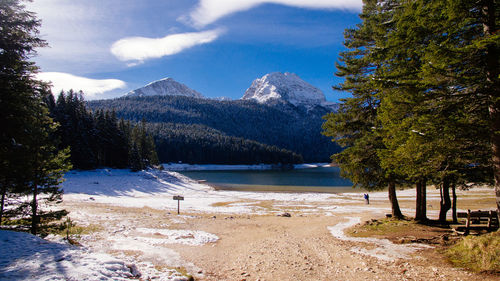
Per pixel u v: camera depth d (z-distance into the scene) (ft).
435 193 129.59
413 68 33.12
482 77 24.04
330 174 337.11
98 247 31.32
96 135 206.28
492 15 23.47
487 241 22.65
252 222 58.13
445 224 45.32
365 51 49.24
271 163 538.47
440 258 24.86
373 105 48.14
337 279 22.65
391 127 29.48
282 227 51.96
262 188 186.09
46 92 38.52
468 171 40.19
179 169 444.14
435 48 23.08
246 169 472.44
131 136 277.44
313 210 87.04
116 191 131.13
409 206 93.35
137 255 29.27
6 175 31.76
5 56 32.81
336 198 127.44
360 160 47.50
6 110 32.45
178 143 512.63
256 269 26.55
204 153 511.40
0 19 33.42
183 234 42.50
